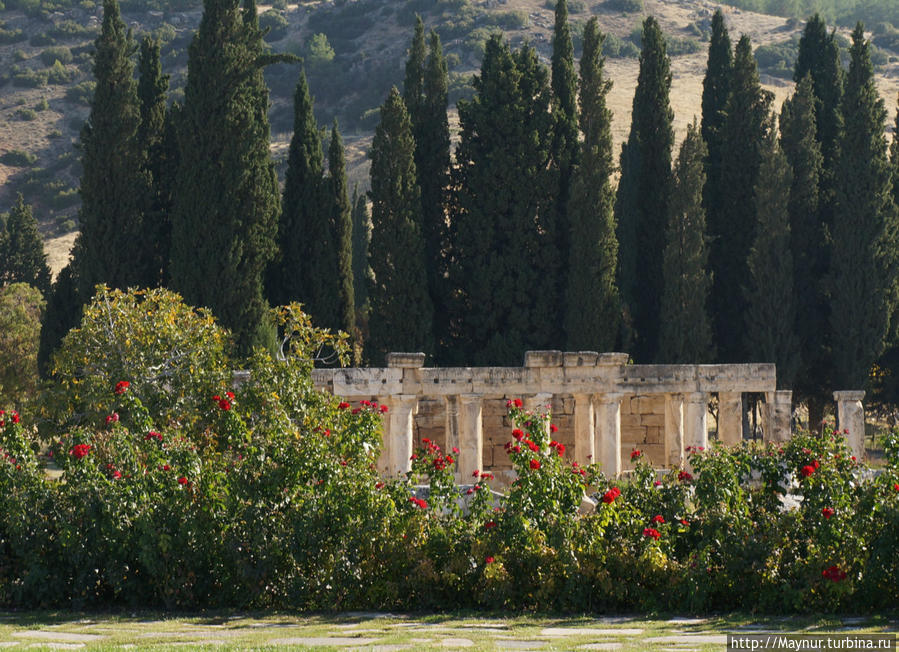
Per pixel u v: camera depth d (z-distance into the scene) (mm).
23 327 98125
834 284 83375
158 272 81875
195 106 75688
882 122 83125
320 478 28234
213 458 34812
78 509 27281
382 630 23094
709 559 27234
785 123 89625
